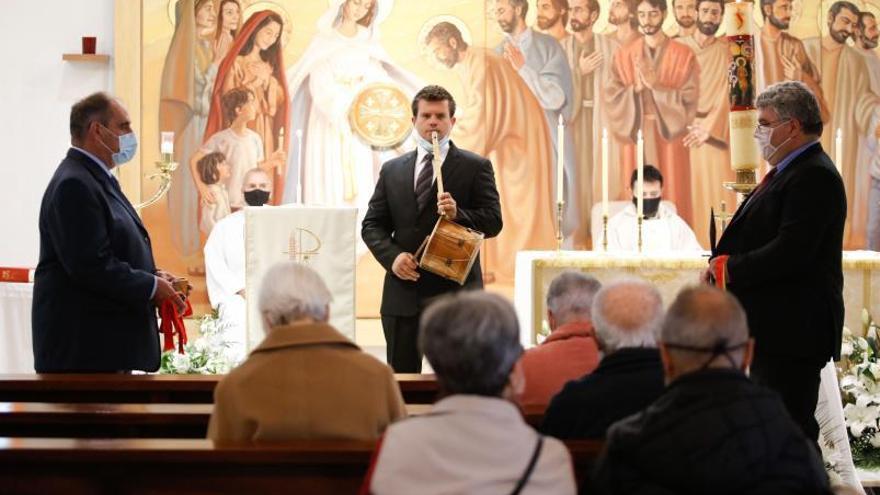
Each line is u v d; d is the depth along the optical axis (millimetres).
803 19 11766
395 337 6469
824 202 5273
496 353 3025
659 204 11617
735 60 6473
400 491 2924
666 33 11633
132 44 11273
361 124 11500
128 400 5051
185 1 11336
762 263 5312
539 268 7695
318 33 11469
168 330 6004
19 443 3574
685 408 3141
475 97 11562
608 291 3984
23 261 11359
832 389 6840
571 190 11633
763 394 3172
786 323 5387
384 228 6605
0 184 11352
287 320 3977
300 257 7562
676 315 3285
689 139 11680
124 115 5914
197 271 11320
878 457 7242
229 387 3873
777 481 3039
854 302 7664
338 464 3547
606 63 11617
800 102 5391
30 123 11367
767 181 5559
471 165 6547
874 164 11781
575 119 11633
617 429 3219
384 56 11516
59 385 5004
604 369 3863
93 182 5773
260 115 11430
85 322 5762
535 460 2973
